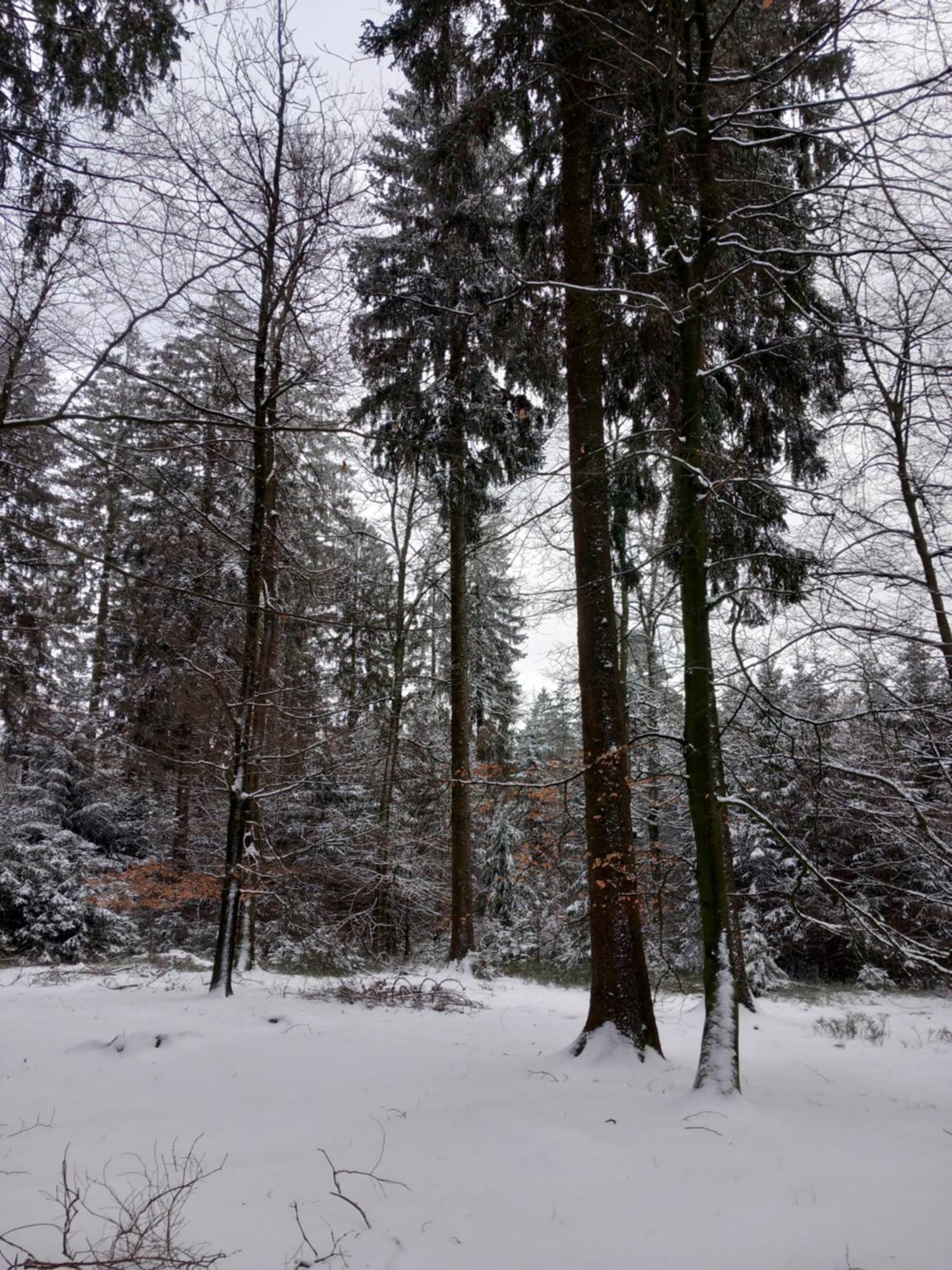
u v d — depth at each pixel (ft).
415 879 58.59
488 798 65.00
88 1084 20.04
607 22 22.71
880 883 27.63
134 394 30.99
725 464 25.96
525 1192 13.97
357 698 48.70
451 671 54.19
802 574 25.77
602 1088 20.84
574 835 56.54
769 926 60.23
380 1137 16.70
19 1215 12.57
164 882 58.59
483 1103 19.33
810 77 20.63
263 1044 25.12
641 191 28.60
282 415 34.14
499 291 35.65
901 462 25.03
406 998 36.60
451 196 33.04
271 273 30.96
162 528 38.73
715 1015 20.86
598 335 29.37
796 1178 14.55
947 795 27.17
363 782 56.59
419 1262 11.41
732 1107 18.86
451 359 47.11
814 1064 26.84
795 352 29.63
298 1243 12.00
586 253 29.25
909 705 22.90
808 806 30.66
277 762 38.50
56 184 19.44
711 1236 12.16
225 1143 16.24
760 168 27.25
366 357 41.14
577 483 28.37
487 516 53.31
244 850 35.29
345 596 41.34
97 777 45.62
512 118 29.99
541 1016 35.24
